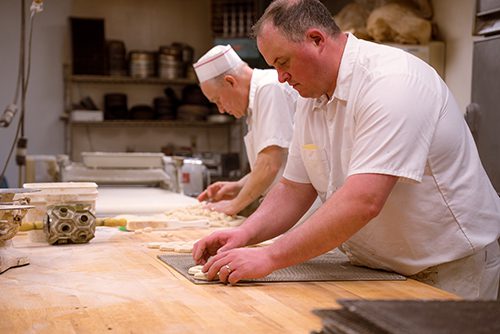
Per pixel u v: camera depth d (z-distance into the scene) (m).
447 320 0.88
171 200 3.66
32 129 7.45
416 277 1.87
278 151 2.80
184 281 1.64
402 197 1.77
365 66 1.74
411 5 4.90
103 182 4.22
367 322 0.90
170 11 8.02
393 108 1.59
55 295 1.49
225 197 3.30
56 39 7.53
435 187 1.78
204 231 2.63
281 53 1.75
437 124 1.75
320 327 1.23
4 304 1.40
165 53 7.46
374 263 1.88
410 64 1.70
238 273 1.58
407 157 1.58
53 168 4.21
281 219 2.01
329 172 1.95
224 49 2.91
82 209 2.28
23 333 1.19
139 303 1.41
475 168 1.87
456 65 4.71
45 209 2.34
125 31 7.88
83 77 7.29
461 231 1.82
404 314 0.90
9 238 1.82
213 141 8.18
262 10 6.82
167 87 7.90
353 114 1.75
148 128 7.93
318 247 1.59
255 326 1.24
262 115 2.82
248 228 1.95
